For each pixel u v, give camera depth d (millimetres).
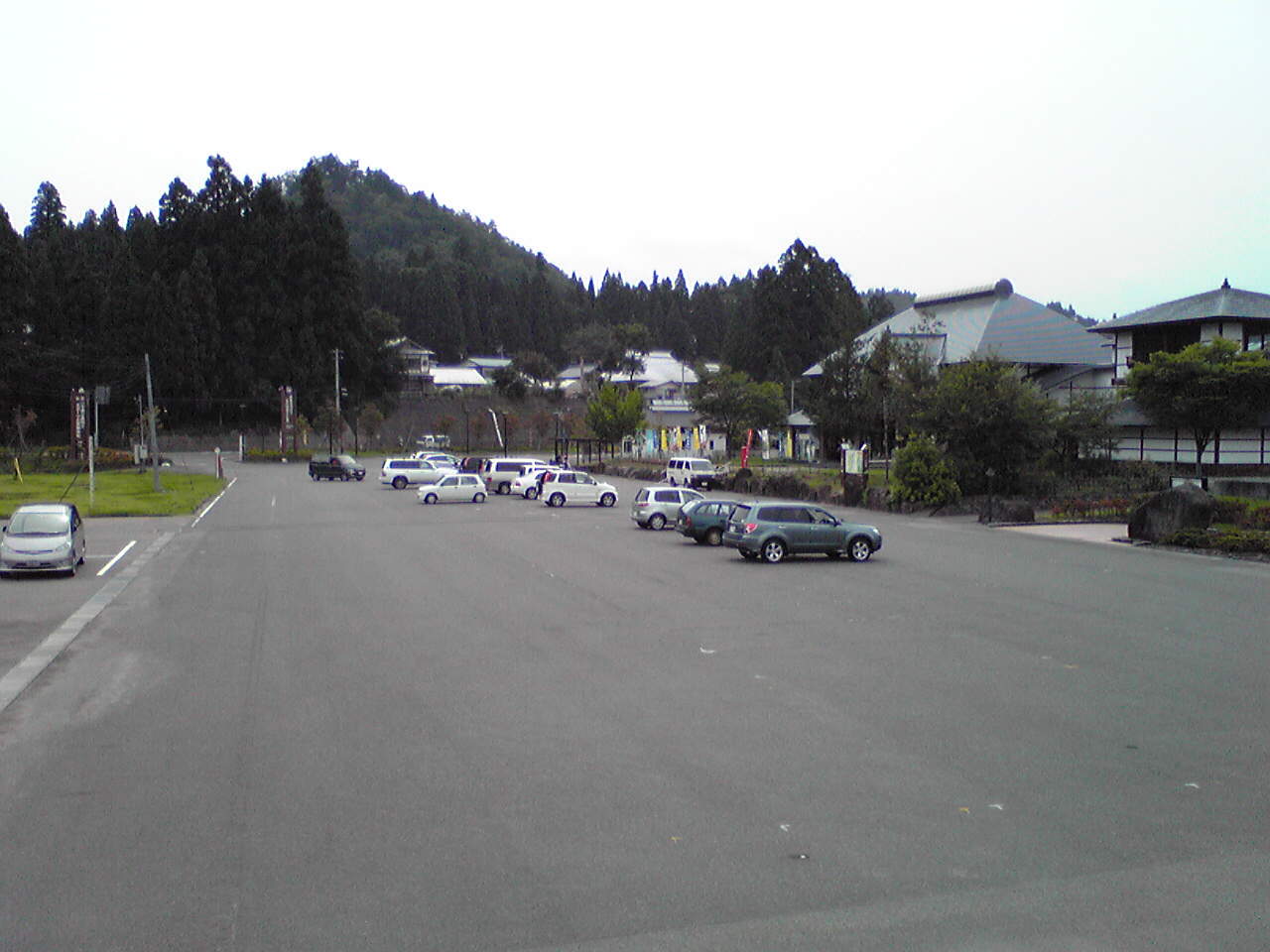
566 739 11680
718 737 11727
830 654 16312
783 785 10039
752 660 15812
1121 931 7027
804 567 27219
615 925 7121
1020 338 75375
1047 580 24828
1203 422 47781
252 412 119375
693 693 13781
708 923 7145
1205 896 7562
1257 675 14773
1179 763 10758
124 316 112438
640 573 26000
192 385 113312
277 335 120062
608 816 9203
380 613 20203
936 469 45625
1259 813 9273
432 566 27391
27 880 7938
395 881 7863
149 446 104562
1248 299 55188
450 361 181125
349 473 75562
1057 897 7543
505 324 193375
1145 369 48062
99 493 55562
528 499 57062
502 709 13008
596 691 13898
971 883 7797
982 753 11102
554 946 6844
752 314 138625
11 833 8898
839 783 10086
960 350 73812
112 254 125062
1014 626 18703
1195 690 13883
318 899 7547
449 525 40406
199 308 114938
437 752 11227
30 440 104062
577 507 50594
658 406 142375
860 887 7727
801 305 128375
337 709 13070
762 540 28172
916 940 6891
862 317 108625
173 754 11227
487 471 62656
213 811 9414
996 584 24125
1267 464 50719
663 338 199000
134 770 10680
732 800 9609
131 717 12805
